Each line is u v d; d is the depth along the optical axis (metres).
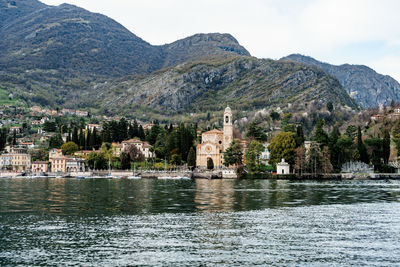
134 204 108.31
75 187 167.25
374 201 115.81
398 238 70.50
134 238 69.69
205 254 61.16
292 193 138.00
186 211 96.75
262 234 73.19
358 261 58.34
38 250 62.78
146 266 56.03
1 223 81.50
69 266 55.91
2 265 56.31
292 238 70.25
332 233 74.00
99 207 102.69
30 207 102.50
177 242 67.44
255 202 113.12
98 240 68.38
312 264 57.12
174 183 195.62
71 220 84.94
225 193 138.00
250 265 56.62
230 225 80.50
